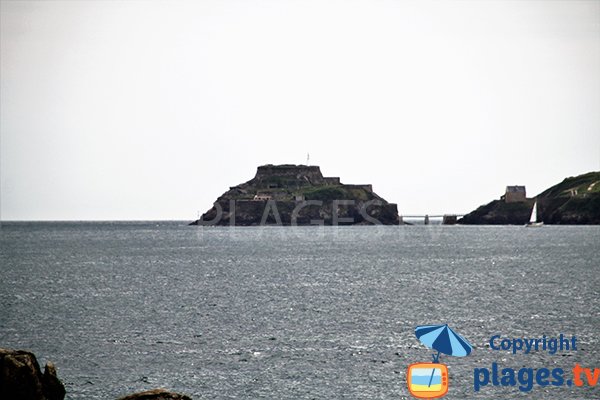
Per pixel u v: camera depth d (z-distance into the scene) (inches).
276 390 5551.2
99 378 5871.1
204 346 7017.7
